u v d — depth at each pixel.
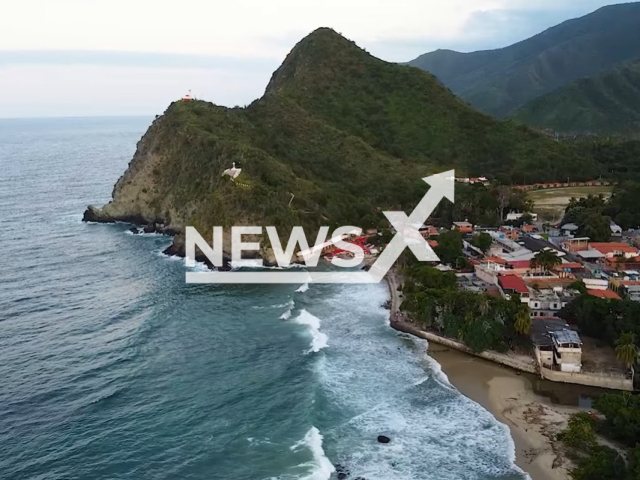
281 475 55.56
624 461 53.84
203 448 60.59
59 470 57.09
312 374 76.44
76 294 110.06
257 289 113.69
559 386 73.06
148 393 72.06
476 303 85.38
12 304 103.81
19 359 81.31
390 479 55.19
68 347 85.56
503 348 80.62
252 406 68.75
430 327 90.75
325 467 56.66
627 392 64.69
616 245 117.81
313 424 64.50
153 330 92.06
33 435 62.88
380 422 65.25
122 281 118.50
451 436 62.41
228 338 88.94
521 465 57.22
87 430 63.91
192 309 101.94
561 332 76.56
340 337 89.62
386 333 91.06
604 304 81.81
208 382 74.88
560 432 62.53
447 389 72.75
